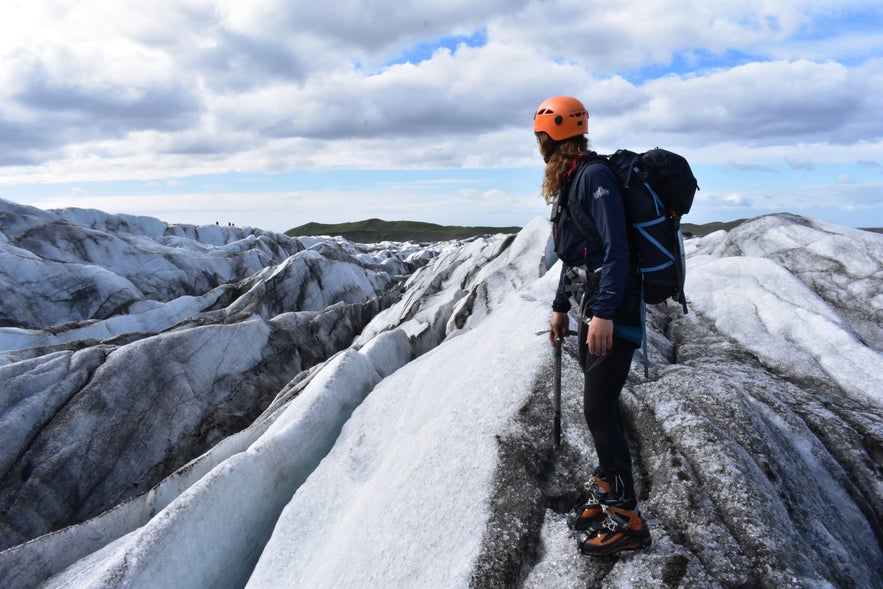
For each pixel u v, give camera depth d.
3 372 8.77
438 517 3.22
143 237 24.30
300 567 3.69
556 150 2.73
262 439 4.87
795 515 3.09
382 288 22.75
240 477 4.39
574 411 3.66
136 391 9.36
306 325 13.01
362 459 4.62
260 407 10.38
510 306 5.77
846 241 6.64
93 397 8.97
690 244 9.77
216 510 4.14
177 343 10.30
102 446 8.55
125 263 21.03
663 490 3.04
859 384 4.59
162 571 3.71
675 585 2.45
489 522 3.04
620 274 2.41
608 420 2.64
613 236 2.43
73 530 5.22
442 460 3.60
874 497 3.58
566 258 2.78
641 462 3.36
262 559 3.83
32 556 4.92
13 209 20.05
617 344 2.59
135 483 8.54
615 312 2.43
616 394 2.66
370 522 3.52
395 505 3.47
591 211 2.54
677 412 3.50
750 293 6.11
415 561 3.05
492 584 2.76
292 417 5.30
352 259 22.78
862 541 3.31
